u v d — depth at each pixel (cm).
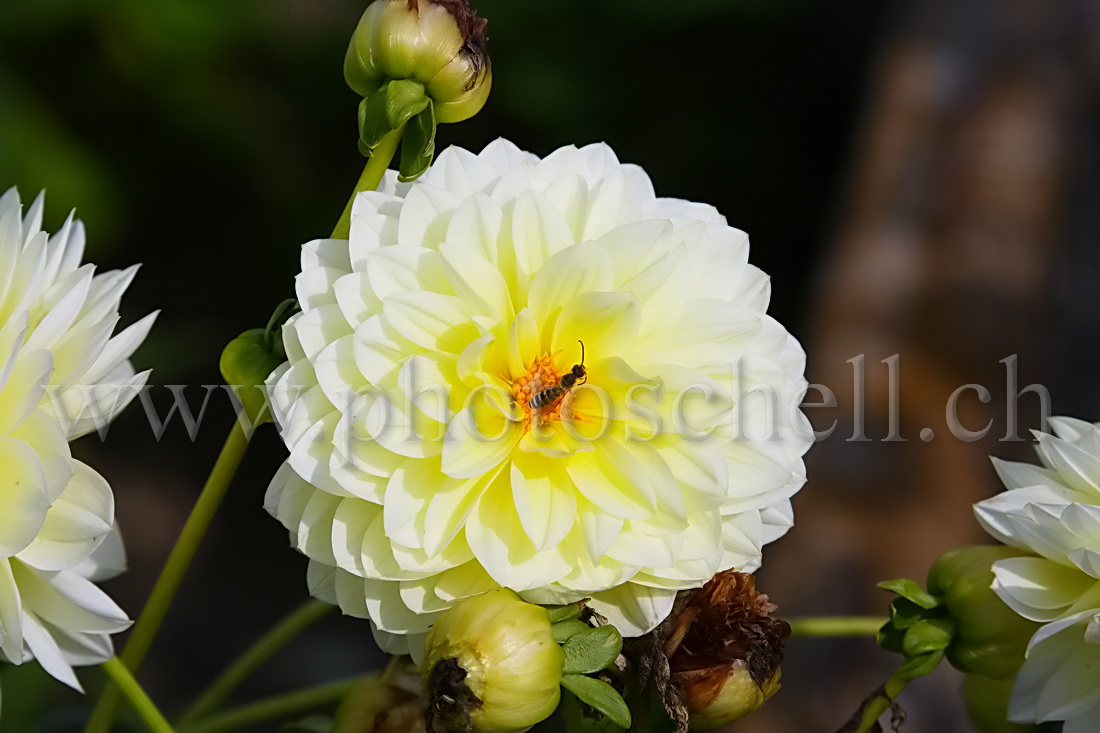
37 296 56
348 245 56
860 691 73
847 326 88
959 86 106
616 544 55
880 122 107
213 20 137
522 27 146
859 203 99
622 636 55
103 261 135
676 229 56
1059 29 112
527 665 54
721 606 56
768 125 148
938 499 77
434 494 55
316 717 60
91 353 55
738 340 56
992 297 88
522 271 56
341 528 55
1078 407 83
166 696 120
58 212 121
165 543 132
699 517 55
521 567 55
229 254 149
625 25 147
